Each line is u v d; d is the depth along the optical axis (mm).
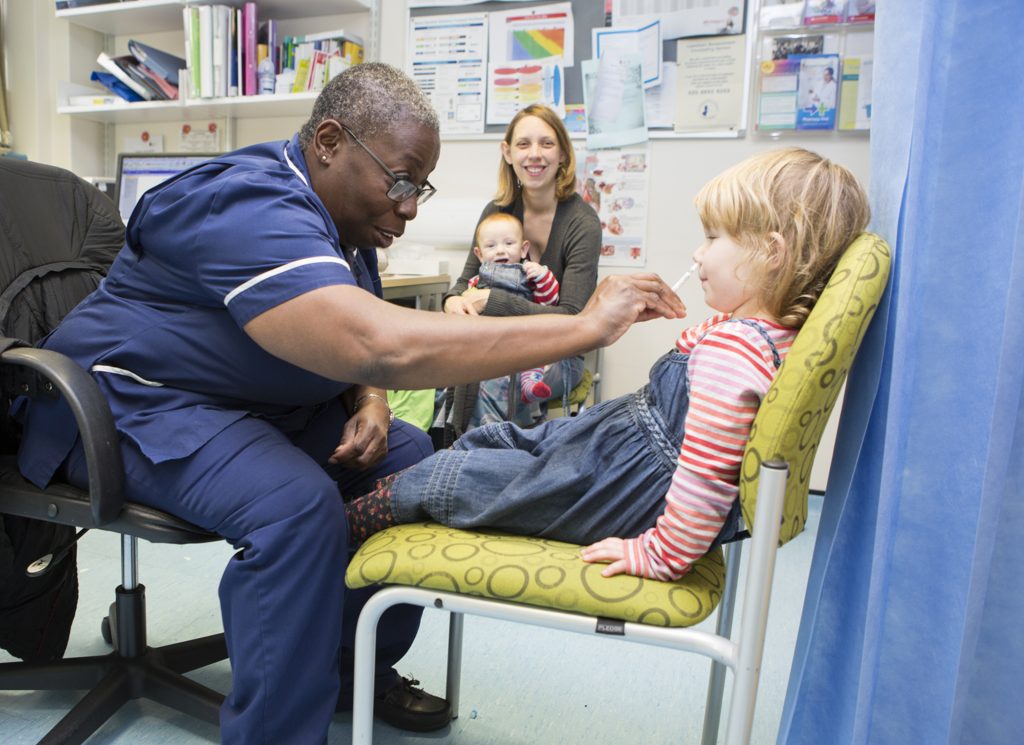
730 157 2496
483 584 814
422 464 1011
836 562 881
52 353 1010
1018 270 635
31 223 1270
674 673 1474
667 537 810
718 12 2424
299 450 1056
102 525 1004
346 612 1201
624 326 923
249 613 943
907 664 769
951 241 716
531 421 2195
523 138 2234
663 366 937
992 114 674
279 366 1053
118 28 3158
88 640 1520
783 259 811
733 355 792
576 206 2305
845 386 889
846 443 862
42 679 1240
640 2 2498
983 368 685
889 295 765
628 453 901
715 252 858
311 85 2590
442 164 2793
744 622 712
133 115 3092
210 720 1185
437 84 2740
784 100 2400
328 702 982
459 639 1263
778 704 1359
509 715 1315
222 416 1042
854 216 814
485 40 2670
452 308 2088
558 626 801
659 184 2570
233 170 1012
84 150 3223
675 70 2498
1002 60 663
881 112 839
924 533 749
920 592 755
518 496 909
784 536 798
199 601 1674
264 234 921
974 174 693
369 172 1034
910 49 760
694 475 795
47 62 3238
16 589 1256
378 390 1316
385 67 1067
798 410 700
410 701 1266
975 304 696
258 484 972
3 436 1227
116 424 1021
